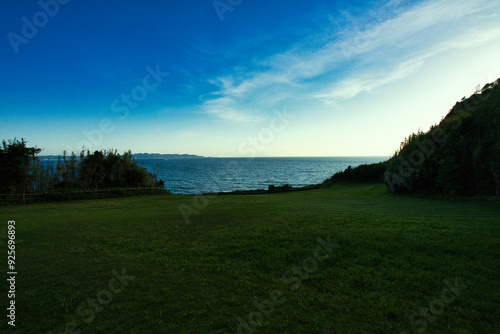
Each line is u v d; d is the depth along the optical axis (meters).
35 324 4.47
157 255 7.64
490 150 16.11
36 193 25.16
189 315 4.57
